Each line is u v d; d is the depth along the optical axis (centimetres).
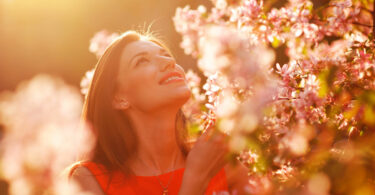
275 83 111
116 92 189
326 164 83
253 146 89
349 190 74
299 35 168
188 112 220
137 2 1049
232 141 84
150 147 188
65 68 1328
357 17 165
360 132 107
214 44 73
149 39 204
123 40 193
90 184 176
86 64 1318
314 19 168
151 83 177
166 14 875
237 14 171
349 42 150
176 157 195
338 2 166
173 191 183
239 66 73
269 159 110
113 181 181
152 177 183
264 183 123
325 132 110
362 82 127
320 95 121
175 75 180
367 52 141
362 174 74
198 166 150
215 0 213
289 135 108
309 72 141
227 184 183
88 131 196
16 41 1438
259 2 175
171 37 823
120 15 1148
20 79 1355
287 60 178
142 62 182
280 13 168
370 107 102
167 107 180
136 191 181
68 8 1308
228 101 89
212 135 131
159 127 185
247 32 168
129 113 190
